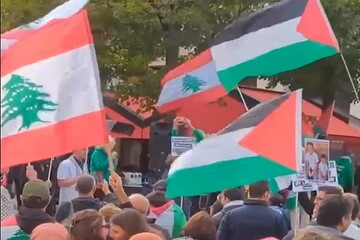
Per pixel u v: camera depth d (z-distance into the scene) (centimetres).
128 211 777
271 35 1138
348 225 867
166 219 1141
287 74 2825
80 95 703
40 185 879
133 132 2848
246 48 1147
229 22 2641
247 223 1020
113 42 2714
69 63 707
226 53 1149
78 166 1489
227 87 1160
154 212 1140
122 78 2742
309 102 2958
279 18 1136
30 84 700
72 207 1070
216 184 892
